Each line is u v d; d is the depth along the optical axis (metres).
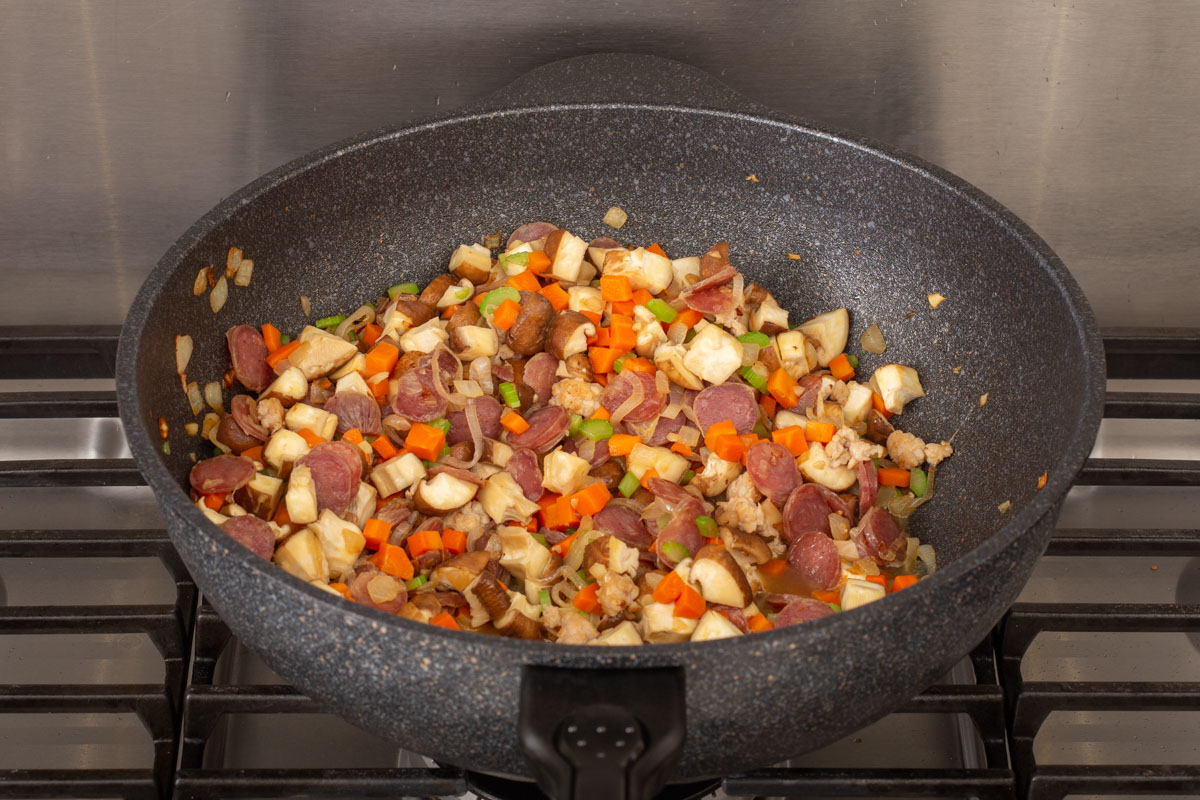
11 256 0.79
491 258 0.75
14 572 0.71
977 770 0.63
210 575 0.59
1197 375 0.77
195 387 0.68
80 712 0.65
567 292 0.73
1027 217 0.79
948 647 0.59
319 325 0.72
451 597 0.66
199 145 0.77
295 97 0.76
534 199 0.74
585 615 0.66
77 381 0.78
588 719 0.55
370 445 0.69
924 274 0.71
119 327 0.77
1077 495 0.74
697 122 0.72
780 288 0.75
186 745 0.64
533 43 0.75
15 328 0.76
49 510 0.73
